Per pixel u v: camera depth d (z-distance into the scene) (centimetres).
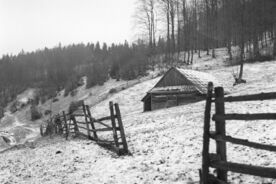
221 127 655
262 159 858
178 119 2009
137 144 1377
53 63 18162
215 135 665
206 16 6888
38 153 1534
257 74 3903
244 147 1000
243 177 739
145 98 3656
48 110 8188
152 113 2920
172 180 816
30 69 17625
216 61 5478
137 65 7569
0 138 3812
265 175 521
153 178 856
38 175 1063
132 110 4056
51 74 13888
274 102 1886
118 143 1245
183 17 6362
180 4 6431
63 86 11362
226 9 5900
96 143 1527
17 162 1384
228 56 5675
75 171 1046
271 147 516
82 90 9250
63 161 1226
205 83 3438
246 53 5472
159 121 2119
